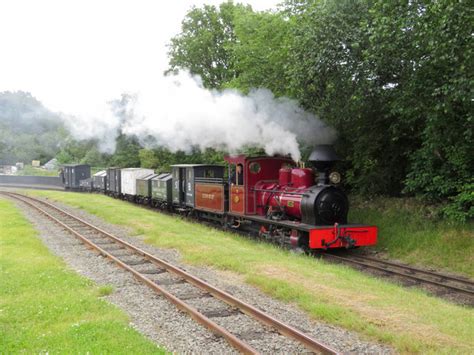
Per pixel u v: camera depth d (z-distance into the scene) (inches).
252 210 559.2
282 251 452.8
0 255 407.2
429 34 340.5
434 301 289.7
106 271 370.3
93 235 565.6
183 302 273.7
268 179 570.6
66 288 304.2
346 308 262.7
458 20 319.0
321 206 447.5
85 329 226.5
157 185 941.8
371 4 423.5
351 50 437.4
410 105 425.4
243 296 298.2
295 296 289.0
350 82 450.9
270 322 243.6
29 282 313.9
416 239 474.3
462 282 369.4
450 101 377.1
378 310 259.4
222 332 227.1
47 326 235.9
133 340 214.8
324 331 236.2
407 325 235.8
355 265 435.5
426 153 474.6
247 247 470.0
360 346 216.8
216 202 642.8
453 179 474.3
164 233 550.0
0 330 226.4
